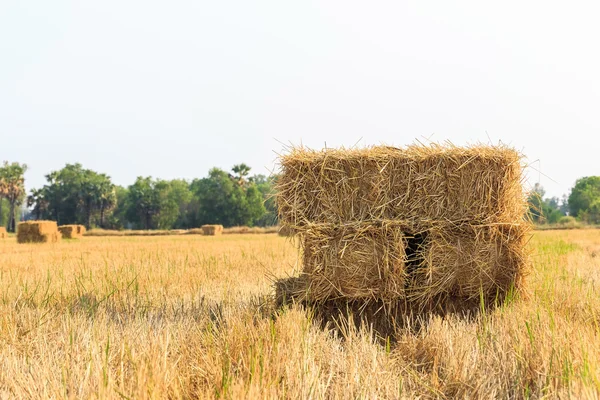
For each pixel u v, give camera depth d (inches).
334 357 198.2
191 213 4109.3
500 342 207.6
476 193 274.4
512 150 278.1
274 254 641.6
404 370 197.6
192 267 494.9
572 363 176.6
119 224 3988.7
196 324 247.6
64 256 677.9
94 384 166.9
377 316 275.1
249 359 177.3
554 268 408.8
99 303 306.7
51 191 3841.0
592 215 3782.0
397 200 273.6
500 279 276.8
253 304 298.2
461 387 176.2
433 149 276.4
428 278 272.1
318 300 277.0
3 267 524.1
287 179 281.0
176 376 169.2
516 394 171.8
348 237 270.1
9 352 203.0
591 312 254.2
